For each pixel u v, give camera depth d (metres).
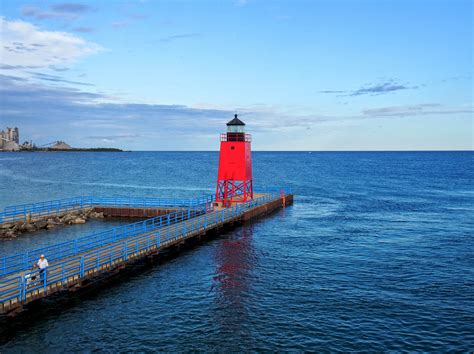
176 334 19.48
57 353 17.81
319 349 18.12
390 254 32.84
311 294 24.28
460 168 151.25
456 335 19.38
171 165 173.50
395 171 136.00
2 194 72.88
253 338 19.06
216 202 47.75
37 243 37.25
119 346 18.41
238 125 49.16
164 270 28.77
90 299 23.52
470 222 46.28
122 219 48.84
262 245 35.69
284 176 115.88
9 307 19.61
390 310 22.03
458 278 27.11
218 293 24.48
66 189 82.31
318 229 42.53
